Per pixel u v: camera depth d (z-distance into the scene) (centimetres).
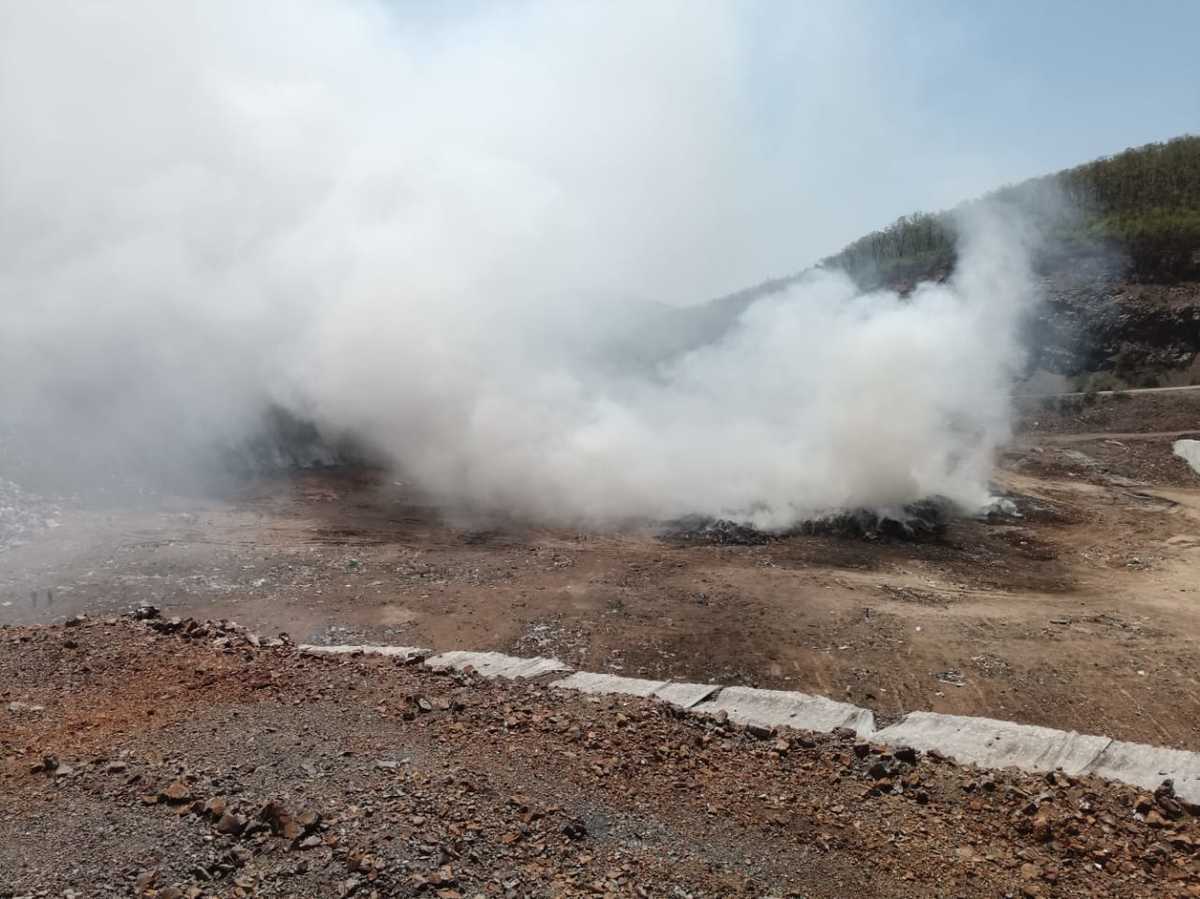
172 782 429
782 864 396
